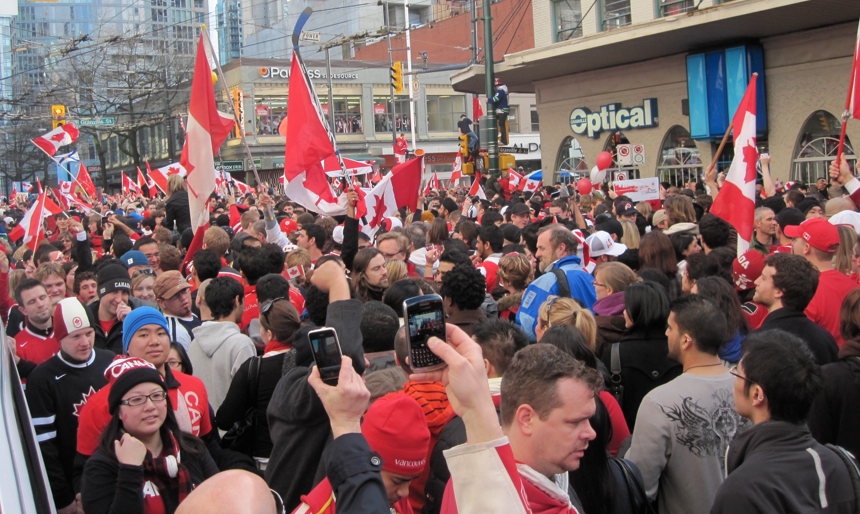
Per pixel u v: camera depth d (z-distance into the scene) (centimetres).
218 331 500
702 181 2025
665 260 646
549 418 235
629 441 374
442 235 877
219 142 858
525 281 603
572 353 365
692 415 344
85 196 2345
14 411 162
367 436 279
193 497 184
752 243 784
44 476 151
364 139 5369
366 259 570
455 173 2023
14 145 6625
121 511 302
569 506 236
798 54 1941
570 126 2566
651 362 425
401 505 299
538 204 1347
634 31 1930
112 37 4038
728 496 275
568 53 2130
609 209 1282
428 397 346
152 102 5534
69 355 439
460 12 5428
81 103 5138
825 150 1941
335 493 218
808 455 274
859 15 1738
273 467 342
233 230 1140
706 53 2069
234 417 433
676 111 2222
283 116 5053
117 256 933
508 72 2430
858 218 670
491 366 343
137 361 341
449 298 463
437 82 5612
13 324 640
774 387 281
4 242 1254
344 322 309
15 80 6000
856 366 361
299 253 721
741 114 704
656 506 354
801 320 438
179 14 8656
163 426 341
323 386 221
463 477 185
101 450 325
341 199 873
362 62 5334
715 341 357
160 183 2112
